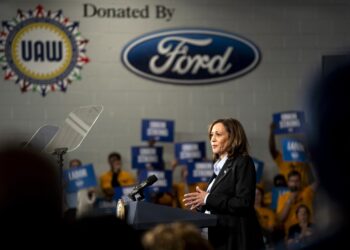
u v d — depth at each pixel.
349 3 14.65
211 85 14.41
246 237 6.12
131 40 14.30
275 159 14.09
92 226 2.01
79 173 13.16
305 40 14.55
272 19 14.53
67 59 14.20
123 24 14.30
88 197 13.20
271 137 14.12
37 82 14.12
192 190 13.53
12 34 14.10
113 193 13.73
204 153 13.89
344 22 14.61
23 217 1.84
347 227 1.48
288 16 14.55
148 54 14.32
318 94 1.46
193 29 14.41
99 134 14.10
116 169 13.91
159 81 14.32
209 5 14.46
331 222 1.50
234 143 6.48
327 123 1.45
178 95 14.34
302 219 13.43
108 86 14.21
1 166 1.82
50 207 1.87
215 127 6.57
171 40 14.37
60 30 14.20
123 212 5.27
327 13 14.61
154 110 14.29
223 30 14.48
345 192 1.45
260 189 13.62
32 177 1.84
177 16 14.41
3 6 14.13
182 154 13.87
